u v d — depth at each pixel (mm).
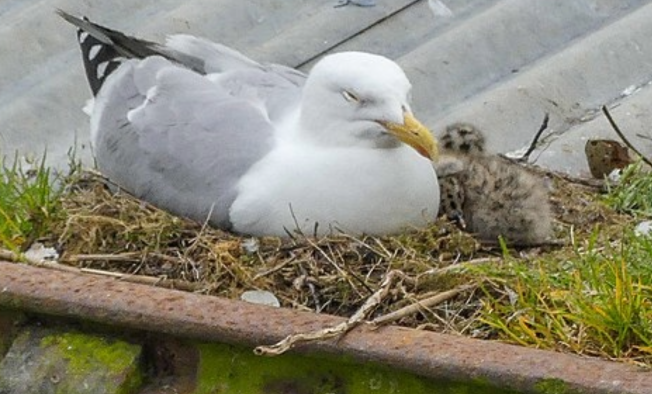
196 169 8461
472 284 7355
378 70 8258
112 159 9008
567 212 9125
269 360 6488
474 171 8961
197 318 6434
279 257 7918
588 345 6812
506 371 5996
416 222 8383
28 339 6828
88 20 10078
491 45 10359
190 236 8172
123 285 6703
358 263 7875
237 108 8711
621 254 7441
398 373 6281
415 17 10648
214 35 10734
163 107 8867
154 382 6684
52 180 9625
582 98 10031
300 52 10477
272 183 8180
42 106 10383
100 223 8180
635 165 9273
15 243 8188
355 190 8164
